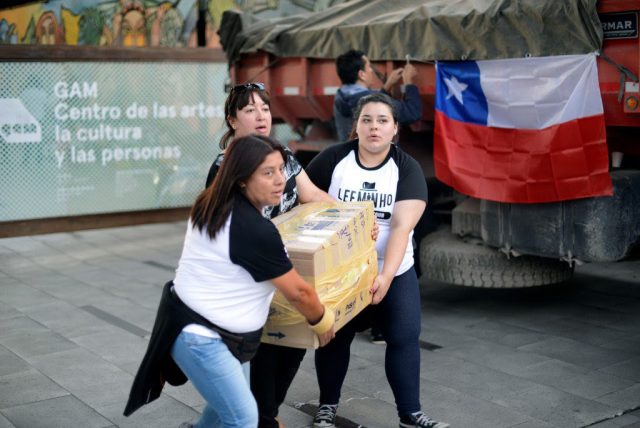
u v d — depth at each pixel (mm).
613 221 5078
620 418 4215
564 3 4867
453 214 5965
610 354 5234
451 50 5543
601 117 4879
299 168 3818
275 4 12156
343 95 5891
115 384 4789
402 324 3840
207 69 10742
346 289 3309
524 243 5387
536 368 4992
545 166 5141
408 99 5824
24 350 5453
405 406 3883
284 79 7570
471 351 5336
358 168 3938
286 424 4188
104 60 10008
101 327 5988
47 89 9734
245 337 2967
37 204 9828
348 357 4074
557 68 4980
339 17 7004
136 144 10352
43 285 7352
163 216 10633
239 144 2885
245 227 2836
